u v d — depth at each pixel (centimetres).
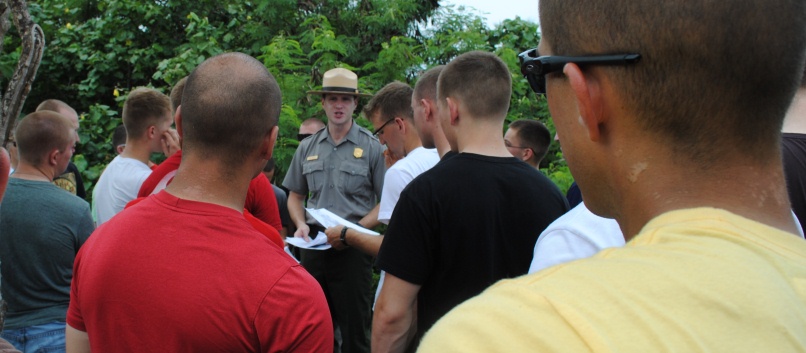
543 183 218
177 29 705
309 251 427
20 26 161
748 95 58
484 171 211
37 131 278
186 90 146
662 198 61
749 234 54
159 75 620
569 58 66
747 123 58
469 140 222
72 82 725
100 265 137
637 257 53
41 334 266
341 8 676
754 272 50
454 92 222
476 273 206
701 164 59
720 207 58
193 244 136
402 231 208
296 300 138
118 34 678
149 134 328
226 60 149
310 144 471
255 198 281
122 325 134
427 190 208
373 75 590
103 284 136
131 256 136
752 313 48
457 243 205
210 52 622
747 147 59
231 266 136
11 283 264
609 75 62
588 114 65
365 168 455
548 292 51
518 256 207
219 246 137
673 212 59
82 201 289
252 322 134
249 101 144
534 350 47
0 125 157
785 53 58
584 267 54
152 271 134
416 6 669
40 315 268
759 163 59
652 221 60
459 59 228
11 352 148
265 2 621
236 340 134
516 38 658
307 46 614
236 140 144
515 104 595
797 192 153
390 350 210
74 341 155
